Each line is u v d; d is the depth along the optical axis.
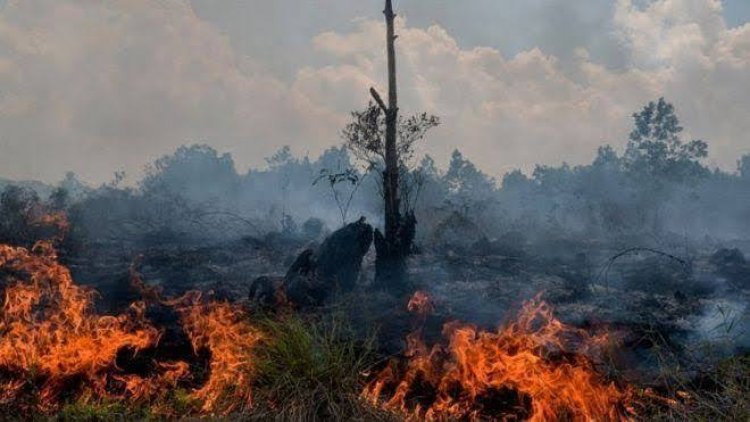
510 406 7.18
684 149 73.88
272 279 11.96
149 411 6.79
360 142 14.98
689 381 6.89
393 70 14.95
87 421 6.60
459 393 7.46
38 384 7.46
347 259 13.31
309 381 6.25
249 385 6.53
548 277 16.69
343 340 7.91
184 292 13.84
